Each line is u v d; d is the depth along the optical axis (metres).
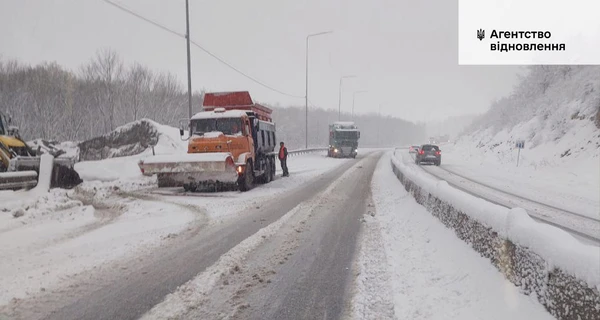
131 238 6.32
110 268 4.80
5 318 3.44
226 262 5.09
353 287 4.19
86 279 4.41
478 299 3.46
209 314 3.54
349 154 38.19
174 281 4.38
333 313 3.57
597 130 21.52
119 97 40.44
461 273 4.13
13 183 10.18
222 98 15.34
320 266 4.95
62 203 9.13
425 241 5.79
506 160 27.98
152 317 3.46
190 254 5.45
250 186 13.40
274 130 18.55
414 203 8.74
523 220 3.50
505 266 3.69
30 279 4.39
